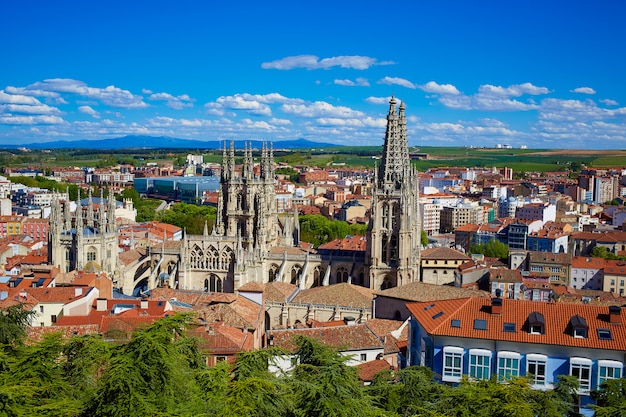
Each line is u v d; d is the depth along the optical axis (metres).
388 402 92.12
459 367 110.75
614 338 105.44
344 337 143.12
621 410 83.25
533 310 113.00
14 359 80.38
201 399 76.81
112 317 139.12
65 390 78.12
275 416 75.75
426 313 121.44
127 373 73.81
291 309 190.38
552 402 84.94
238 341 134.75
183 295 180.88
